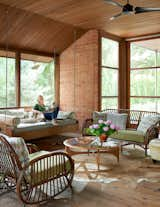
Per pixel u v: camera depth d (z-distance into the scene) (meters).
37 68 7.52
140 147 5.39
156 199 2.82
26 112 6.32
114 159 4.47
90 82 7.22
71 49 7.71
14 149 2.58
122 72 7.95
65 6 5.27
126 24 6.50
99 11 5.57
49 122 5.71
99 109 7.08
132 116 6.83
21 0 4.93
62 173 2.88
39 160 2.59
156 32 7.26
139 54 7.75
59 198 2.82
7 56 6.62
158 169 3.90
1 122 5.05
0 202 2.71
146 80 7.60
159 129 5.40
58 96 8.10
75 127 6.29
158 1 5.06
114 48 7.68
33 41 6.87
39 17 5.95
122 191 3.04
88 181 3.37
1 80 6.53
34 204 2.57
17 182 2.45
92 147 3.76
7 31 5.98
